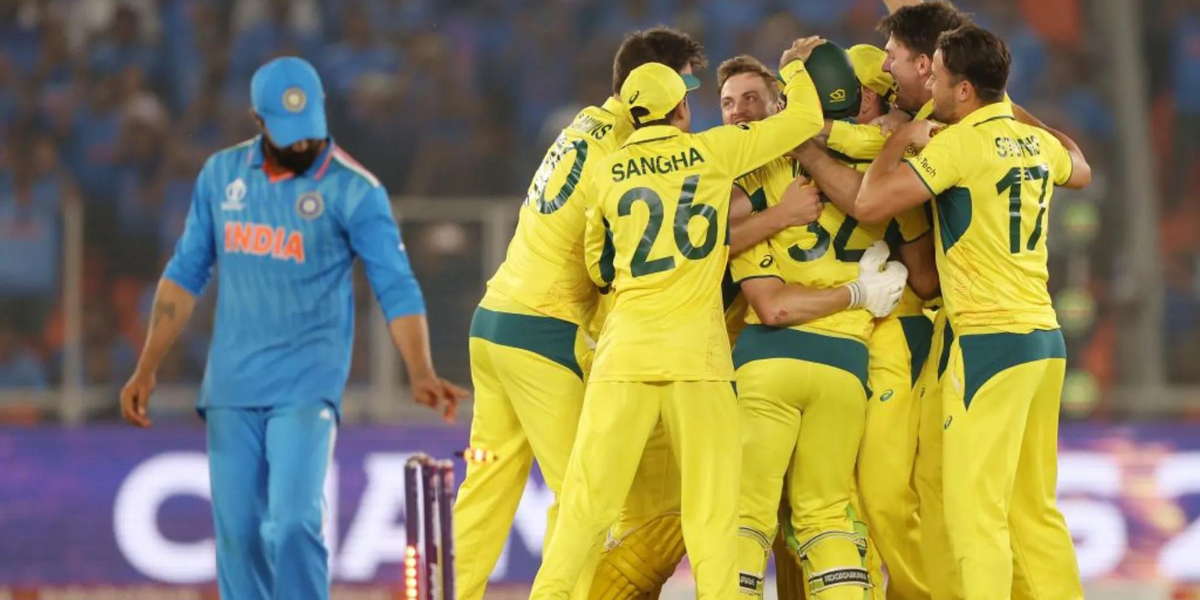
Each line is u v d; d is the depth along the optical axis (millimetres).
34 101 49125
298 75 22047
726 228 20953
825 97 21562
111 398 38250
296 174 22312
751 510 21578
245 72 51062
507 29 52281
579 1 53094
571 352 21938
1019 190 21016
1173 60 51000
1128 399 39125
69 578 35531
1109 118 49812
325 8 52281
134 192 47406
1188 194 48375
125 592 35594
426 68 50969
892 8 24219
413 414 37312
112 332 39906
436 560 18875
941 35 21484
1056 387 21594
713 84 51219
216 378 22250
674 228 20609
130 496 36000
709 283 20828
